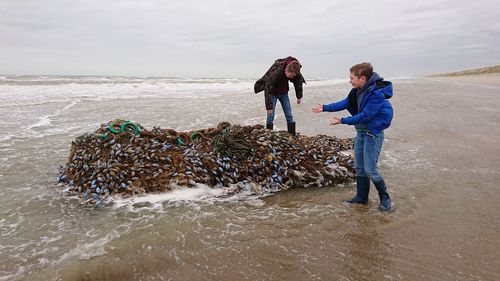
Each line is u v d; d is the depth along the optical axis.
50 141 9.18
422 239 4.60
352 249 4.35
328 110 5.60
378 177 5.28
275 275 3.83
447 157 8.38
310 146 7.57
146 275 3.77
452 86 30.69
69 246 4.26
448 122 12.66
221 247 4.32
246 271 3.89
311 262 4.06
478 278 3.79
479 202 5.78
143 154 6.37
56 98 17.34
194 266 3.94
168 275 3.78
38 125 11.07
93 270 3.78
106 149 6.49
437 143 9.70
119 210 5.31
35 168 7.12
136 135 6.88
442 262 4.09
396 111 15.08
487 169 7.48
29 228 4.72
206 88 27.17
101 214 5.17
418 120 13.04
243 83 35.84
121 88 24.09
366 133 5.21
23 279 3.61
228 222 4.98
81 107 14.78
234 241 4.46
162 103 16.56
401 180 6.77
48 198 5.71
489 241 4.56
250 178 6.43
